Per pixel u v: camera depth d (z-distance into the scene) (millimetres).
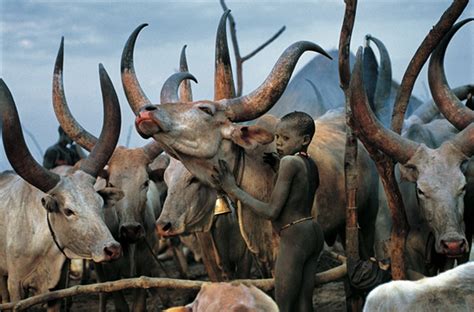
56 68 7367
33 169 6625
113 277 7676
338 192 6926
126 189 7457
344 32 6258
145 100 6566
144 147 7762
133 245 7629
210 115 5945
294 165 5398
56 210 6699
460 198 5957
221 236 7500
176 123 5852
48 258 6988
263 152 6199
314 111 12125
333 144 7160
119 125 7000
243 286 3121
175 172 6609
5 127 6488
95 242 6574
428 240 6520
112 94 6957
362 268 6090
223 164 5664
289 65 6215
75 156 10641
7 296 7578
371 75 7664
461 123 6602
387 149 6020
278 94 6195
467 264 3297
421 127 6727
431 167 5984
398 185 6582
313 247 5492
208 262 7824
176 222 6465
